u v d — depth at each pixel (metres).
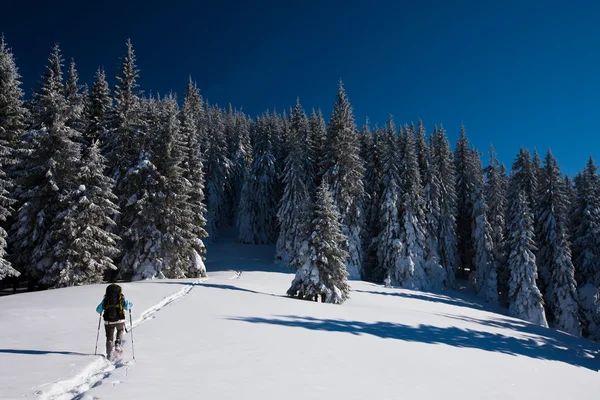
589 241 38.38
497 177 44.75
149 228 29.89
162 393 5.36
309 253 24.48
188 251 33.03
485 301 39.88
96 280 23.98
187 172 36.81
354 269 40.28
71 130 25.08
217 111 84.00
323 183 25.22
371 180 47.75
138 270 29.23
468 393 8.09
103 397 4.97
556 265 36.53
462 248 52.97
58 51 32.12
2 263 20.66
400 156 45.44
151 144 32.53
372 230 46.47
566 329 34.25
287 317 15.58
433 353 12.13
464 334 18.09
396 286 39.03
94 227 23.95
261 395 5.82
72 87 34.34
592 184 39.84
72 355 7.31
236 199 66.12
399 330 16.09
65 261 22.80
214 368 7.18
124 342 8.86
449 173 46.62
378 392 6.91
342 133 42.56
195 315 13.91
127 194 30.91
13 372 5.91
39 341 8.51
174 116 32.88
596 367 17.11
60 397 5.10
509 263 35.97
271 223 56.19
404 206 41.38
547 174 40.75
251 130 77.62
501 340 18.59
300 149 46.75
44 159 24.48
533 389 9.88
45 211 24.05
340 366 8.55
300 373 7.49
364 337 13.15
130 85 33.34
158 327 11.16
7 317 11.42
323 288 23.34
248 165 59.72
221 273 36.97
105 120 33.09
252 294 22.56
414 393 7.27
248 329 12.02
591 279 37.62
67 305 14.27
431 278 41.75
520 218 35.78
